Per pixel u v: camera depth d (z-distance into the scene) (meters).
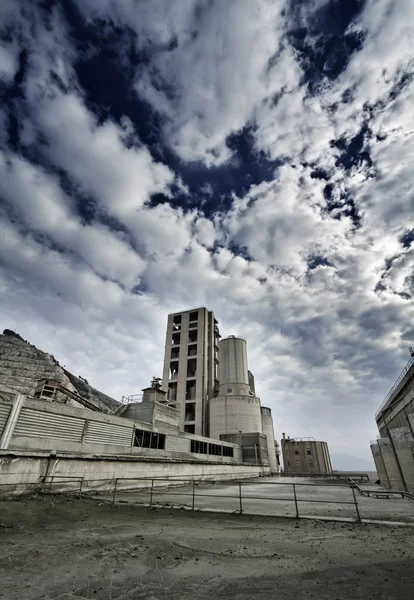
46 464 17.55
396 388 36.97
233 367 74.62
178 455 36.66
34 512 12.12
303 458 93.38
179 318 85.38
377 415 52.81
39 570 6.09
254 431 65.00
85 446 23.44
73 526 10.18
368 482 50.00
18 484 15.85
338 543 8.52
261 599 5.00
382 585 5.57
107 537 8.83
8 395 19.08
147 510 14.02
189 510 14.06
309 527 10.69
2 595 4.95
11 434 18.53
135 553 7.36
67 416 22.58
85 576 5.88
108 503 15.46
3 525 9.64
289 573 6.21
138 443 30.03
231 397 67.19
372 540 8.84
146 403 34.88
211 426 66.62
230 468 45.53
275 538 9.09
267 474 61.59
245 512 13.35
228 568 6.50
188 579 5.86
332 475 68.81
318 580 5.84
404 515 13.78
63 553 7.19
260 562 6.90
